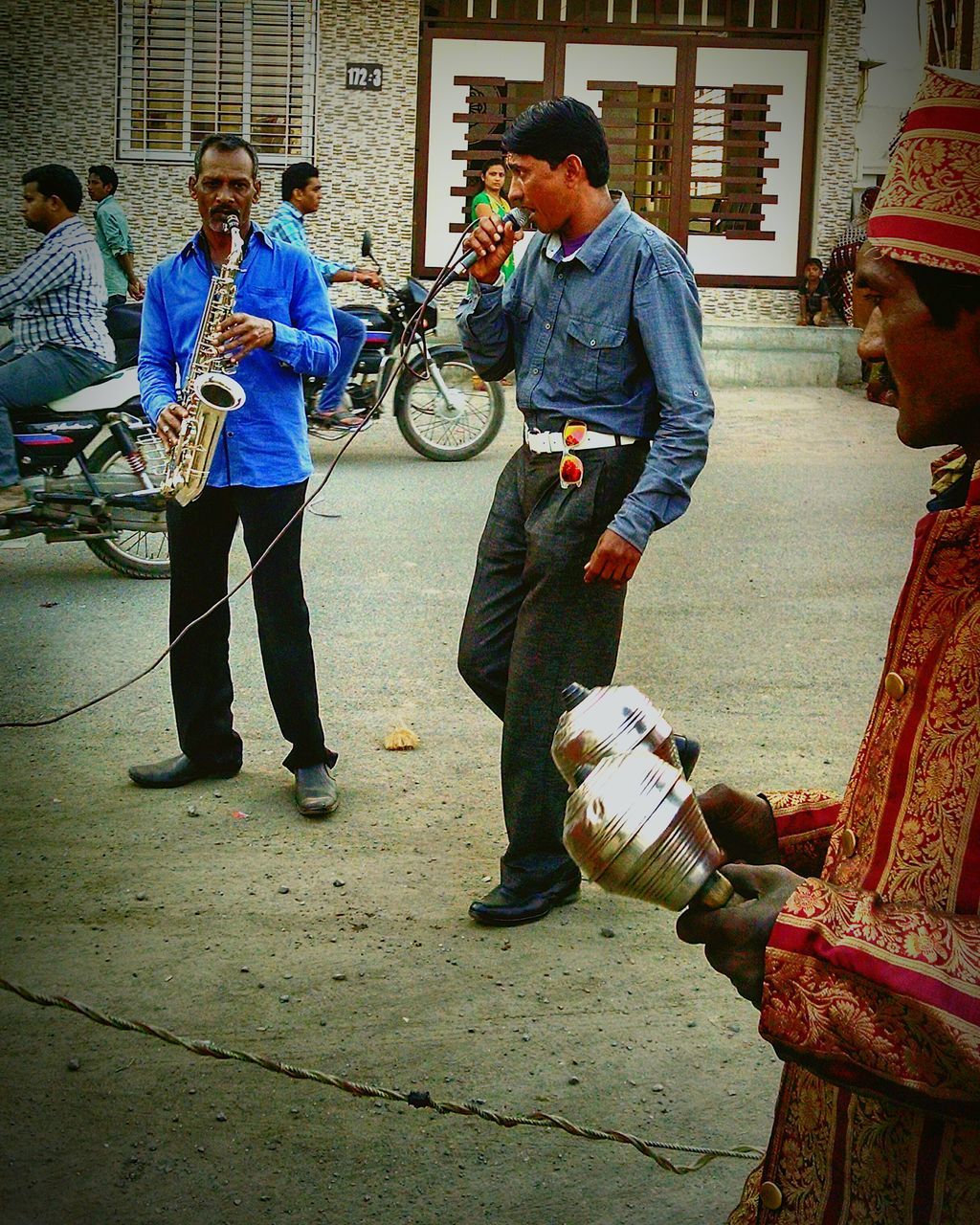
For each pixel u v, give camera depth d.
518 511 3.93
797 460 11.67
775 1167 1.50
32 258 7.23
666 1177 2.90
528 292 3.80
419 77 16.59
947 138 1.26
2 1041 3.33
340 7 16.14
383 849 4.42
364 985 3.62
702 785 4.93
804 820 1.67
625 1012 3.52
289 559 4.54
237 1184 2.86
